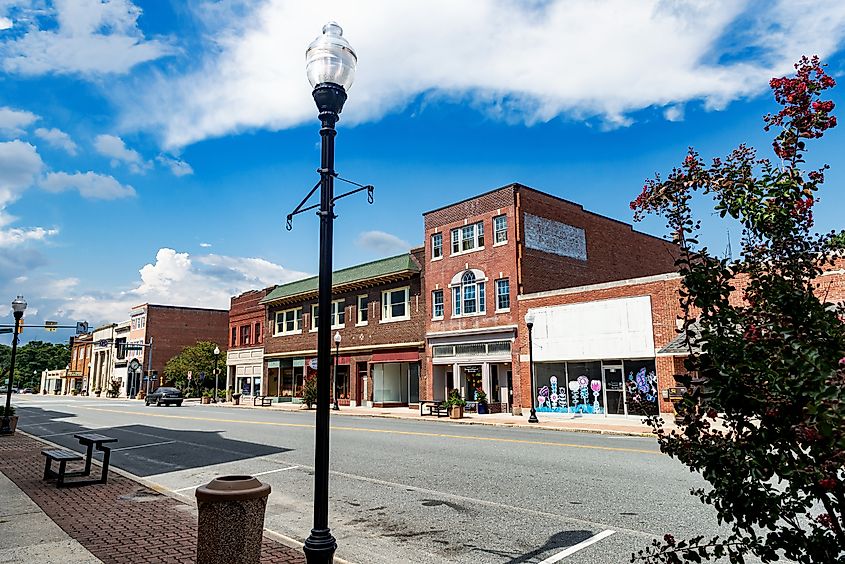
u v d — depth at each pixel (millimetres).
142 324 69500
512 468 11461
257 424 23328
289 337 43969
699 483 9656
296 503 9078
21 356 120812
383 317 35531
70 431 22047
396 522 7801
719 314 3191
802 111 3312
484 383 29094
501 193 29453
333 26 5668
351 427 21453
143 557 6027
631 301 23844
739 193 3383
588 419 23406
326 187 5465
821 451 2703
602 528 7203
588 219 32906
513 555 6340
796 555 3037
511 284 28406
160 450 15789
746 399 2971
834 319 2959
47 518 7691
